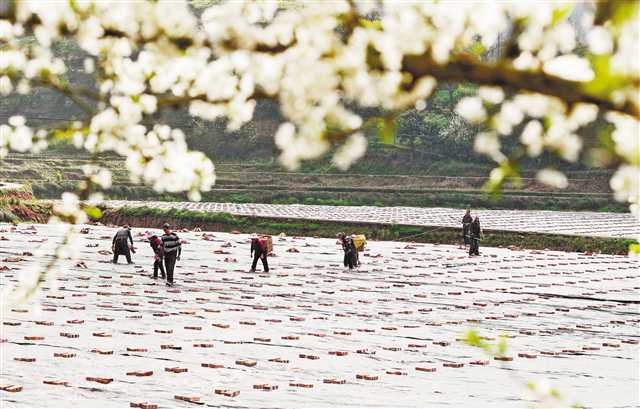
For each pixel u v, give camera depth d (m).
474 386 42.03
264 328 58.81
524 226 170.75
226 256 112.44
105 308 65.81
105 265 96.38
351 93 5.61
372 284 86.75
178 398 38.22
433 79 5.38
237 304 70.44
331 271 98.12
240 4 5.84
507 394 40.22
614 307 74.06
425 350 51.78
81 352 48.31
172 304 69.31
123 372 43.50
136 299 71.44
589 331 61.03
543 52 4.94
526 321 65.12
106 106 6.99
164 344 51.22
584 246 137.50
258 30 5.80
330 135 5.69
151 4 6.16
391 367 46.41
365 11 5.63
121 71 6.46
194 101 6.18
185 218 173.12
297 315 65.25
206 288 80.00
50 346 49.88
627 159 4.65
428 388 41.41
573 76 4.73
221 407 36.88
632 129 4.62
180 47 6.15
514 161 5.16
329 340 54.56
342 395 39.56
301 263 106.19
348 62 5.52
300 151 5.70
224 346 51.53
